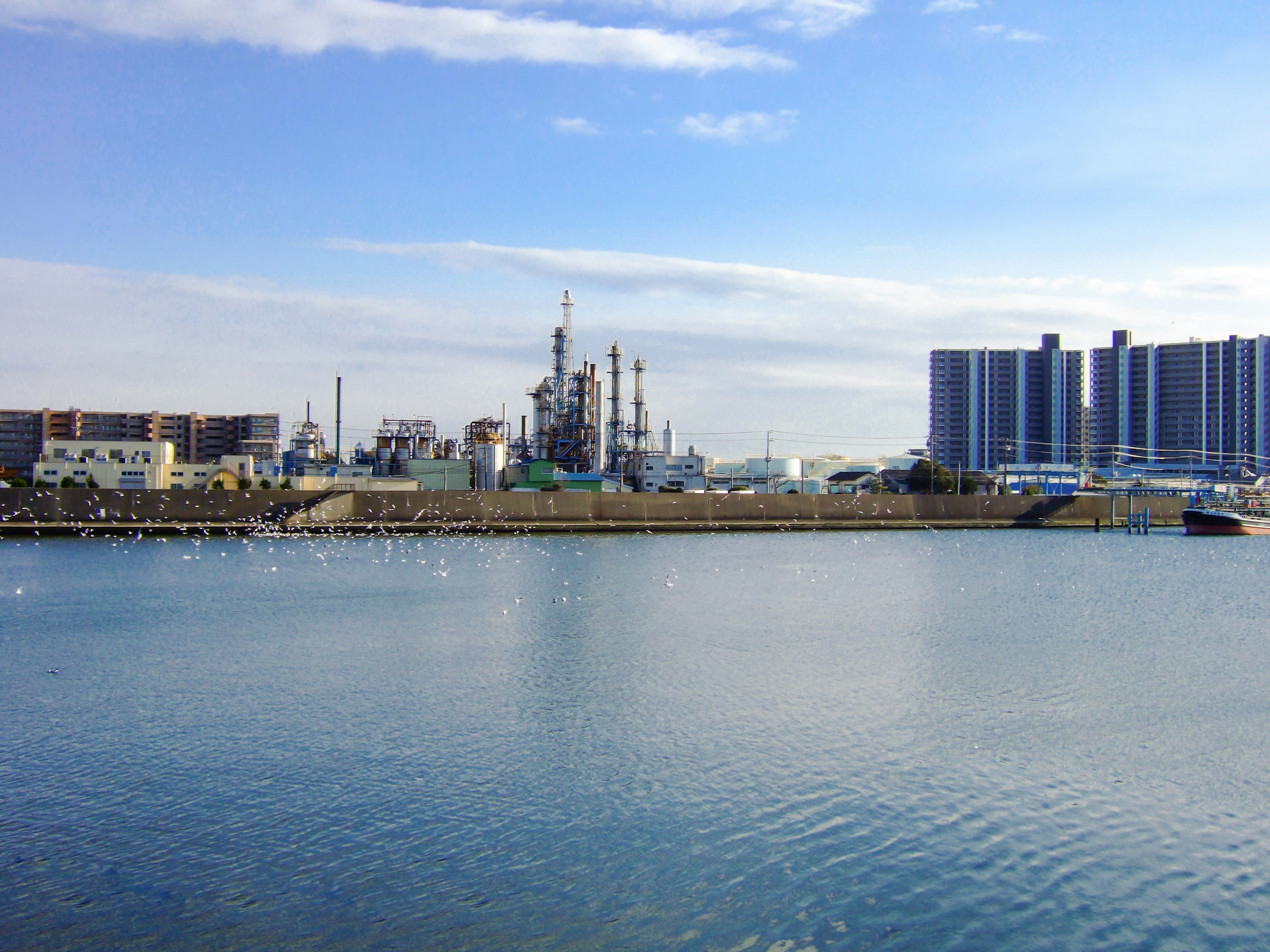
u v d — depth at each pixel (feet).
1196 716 107.86
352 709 108.88
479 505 341.41
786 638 150.51
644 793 84.43
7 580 217.36
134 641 148.15
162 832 76.48
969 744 97.71
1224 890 69.51
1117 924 65.31
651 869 71.36
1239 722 105.70
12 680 122.62
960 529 405.39
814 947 62.39
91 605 183.21
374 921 64.64
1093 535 388.78
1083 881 70.59
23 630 157.17
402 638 149.59
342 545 296.92
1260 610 187.52
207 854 73.10
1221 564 278.46
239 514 324.39
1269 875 71.51
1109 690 119.14
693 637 151.33
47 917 64.59
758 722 104.42
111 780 86.79
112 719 105.29
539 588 205.87
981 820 79.92
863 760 92.89
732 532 363.97
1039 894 68.80
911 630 158.92
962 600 195.11
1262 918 65.98
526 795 83.71
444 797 83.30
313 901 66.85
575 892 68.23
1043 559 285.84
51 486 416.46
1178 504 451.12
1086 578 240.73
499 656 136.15
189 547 287.07
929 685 120.78
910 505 401.49
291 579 219.82
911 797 84.23
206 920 64.54
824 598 195.52
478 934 63.36
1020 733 101.55
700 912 66.08
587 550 290.76
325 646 143.74
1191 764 92.53
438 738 98.43
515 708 109.50
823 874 71.00
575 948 61.98
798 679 123.34
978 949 62.44
